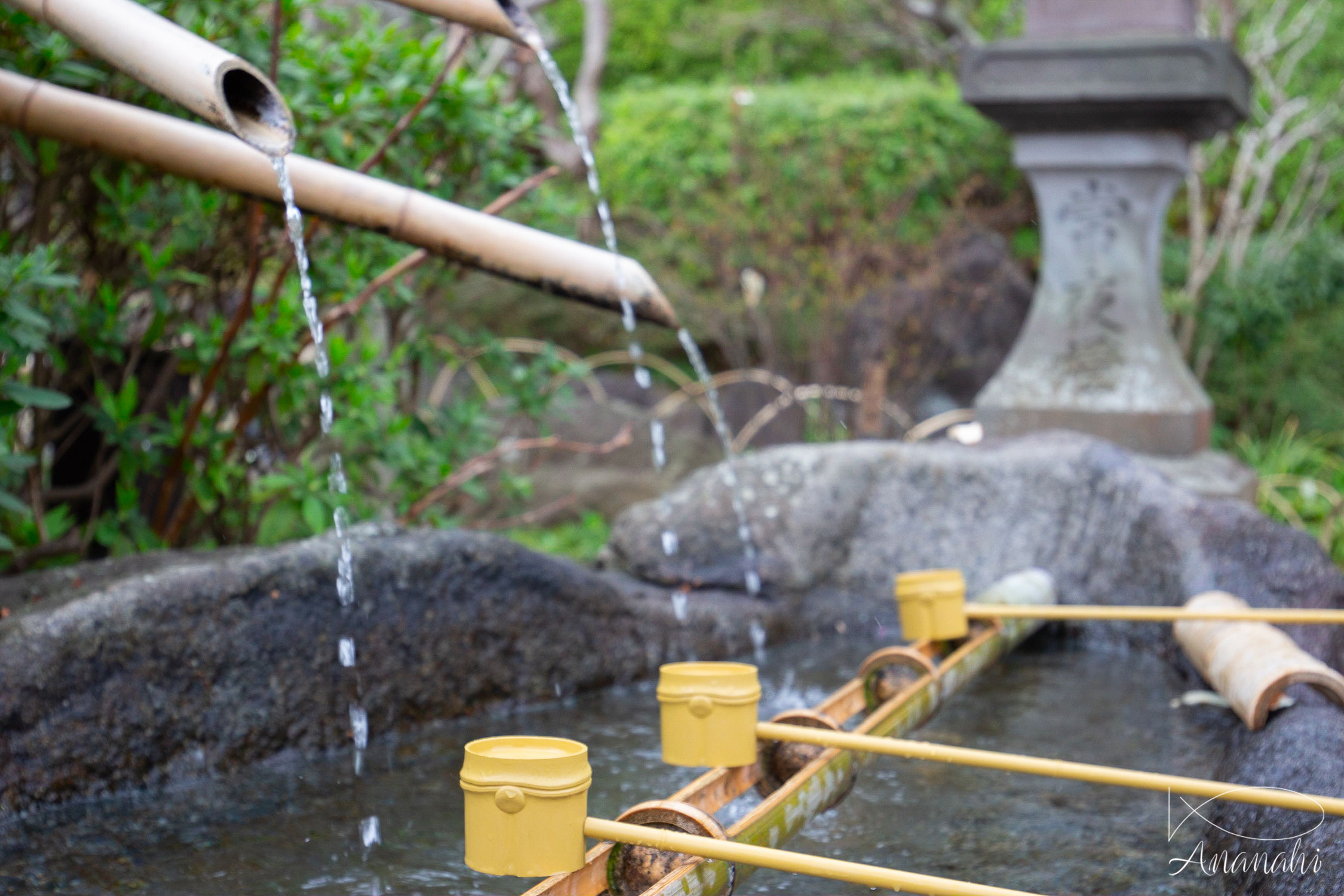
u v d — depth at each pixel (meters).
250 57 3.71
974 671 3.59
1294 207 9.37
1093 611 3.60
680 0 11.64
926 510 5.22
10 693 2.72
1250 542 4.28
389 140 3.76
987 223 9.16
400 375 4.34
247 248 4.30
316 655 3.30
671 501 5.09
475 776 1.87
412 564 3.57
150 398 4.17
